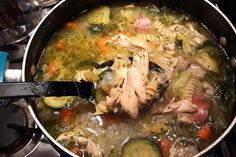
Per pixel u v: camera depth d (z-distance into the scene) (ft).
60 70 1.21
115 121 1.09
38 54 1.21
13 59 1.28
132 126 1.08
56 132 1.09
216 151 1.09
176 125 1.08
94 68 1.17
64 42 1.27
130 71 1.07
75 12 1.29
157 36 1.26
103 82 1.07
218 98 1.14
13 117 1.12
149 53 1.21
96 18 1.31
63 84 1.02
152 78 1.10
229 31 1.16
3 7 1.25
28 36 1.32
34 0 1.37
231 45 1.17
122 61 1.13
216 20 1.21
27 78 1.08
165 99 1.10
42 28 1.18
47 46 1.26
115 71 1.09
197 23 1.29
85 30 1.29
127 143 1.06
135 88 1.04
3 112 1.12
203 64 1.19
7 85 0.93
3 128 1.10
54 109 1.12
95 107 1.09
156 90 1.08
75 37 1.28
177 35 1.26
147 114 1.09
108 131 1.08
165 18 1.31
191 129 1.08
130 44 1.23
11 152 1.11
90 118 1.10
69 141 1.06
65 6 1.23
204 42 1.25
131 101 1.03
